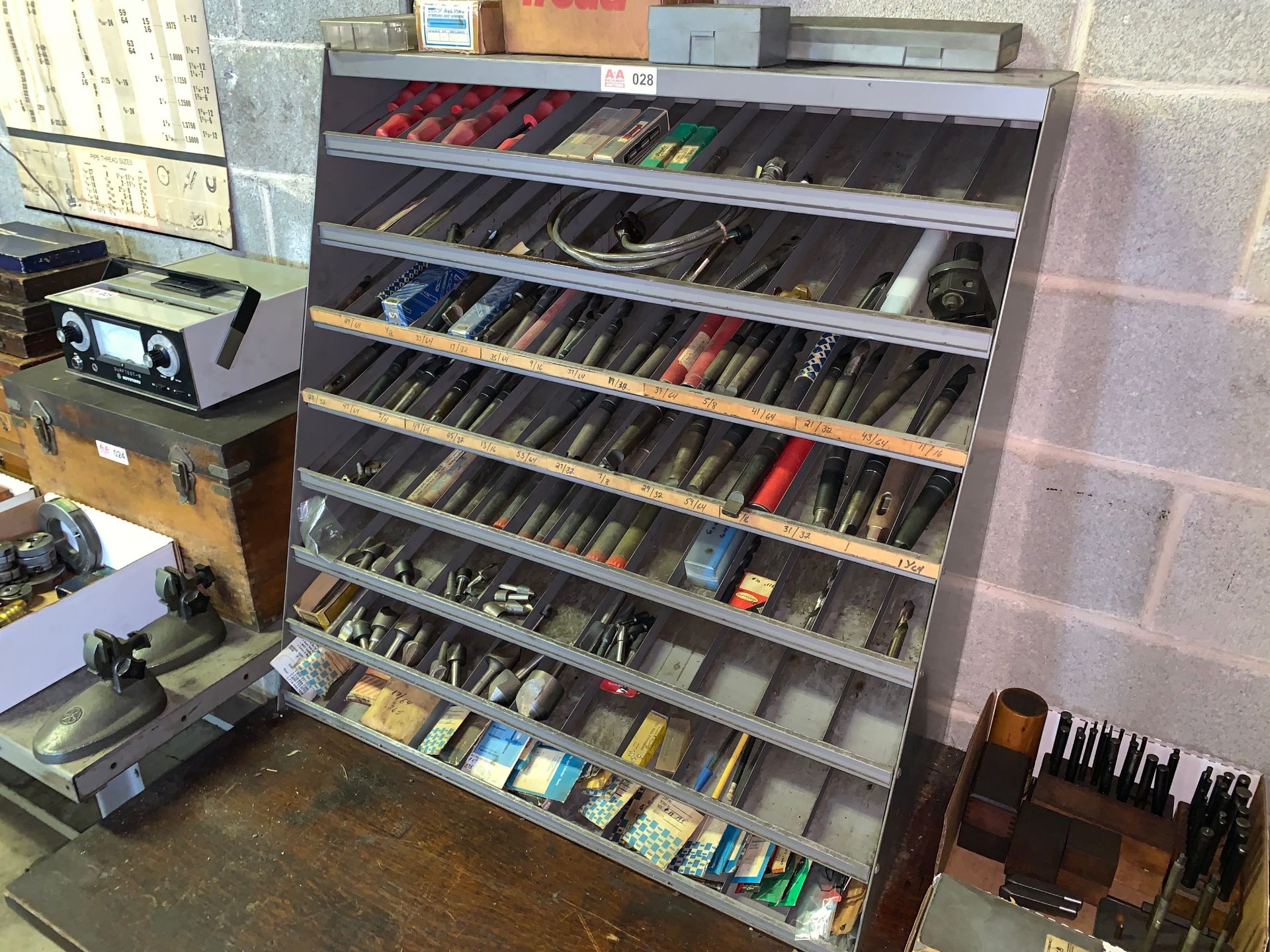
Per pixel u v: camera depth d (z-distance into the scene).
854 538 1.14
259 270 1.91
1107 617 1.50
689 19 1.11
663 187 1.17
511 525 1.46
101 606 1.65
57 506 1.81
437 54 1.29
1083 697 1.58
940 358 1.26
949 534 1.08
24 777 2.04
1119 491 1.41
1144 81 1.20
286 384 1.78
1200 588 1.41
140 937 1.29
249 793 1.53
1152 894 1.34
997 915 1.15
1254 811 1.38
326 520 1.63
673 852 1.37
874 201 1.04
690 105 1.47
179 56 1.97
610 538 1.42
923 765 1.43
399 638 1.60
